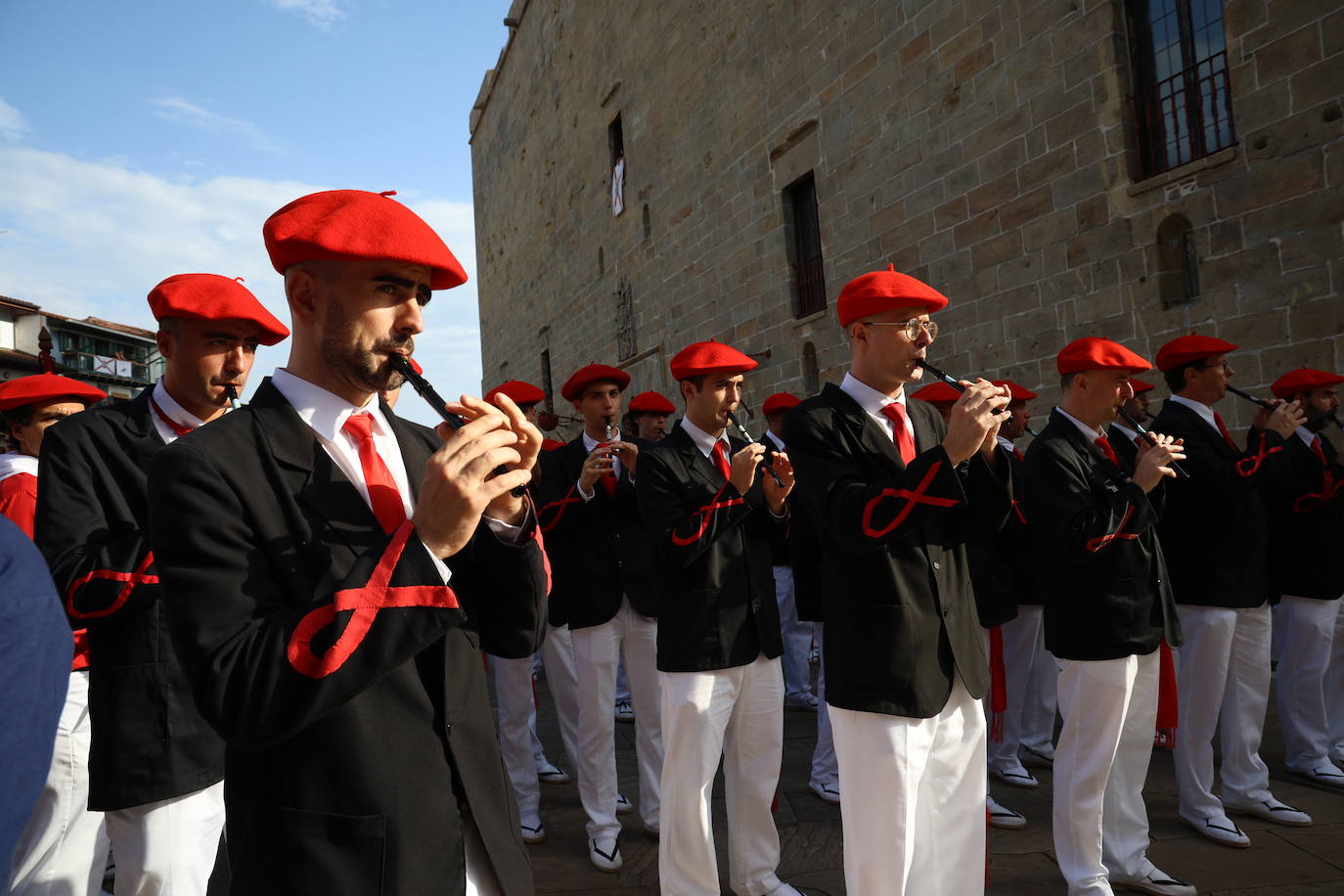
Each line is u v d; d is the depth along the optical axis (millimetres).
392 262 1525
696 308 16359
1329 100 6340
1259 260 6836
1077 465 3520
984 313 9492
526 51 27406
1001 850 3992
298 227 1497
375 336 1543
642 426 5527
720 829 4387
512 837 1580
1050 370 8719
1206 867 3729
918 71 10305
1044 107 8672
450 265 1585
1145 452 3469
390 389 1633
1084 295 8320
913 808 2676
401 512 1590
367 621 1331
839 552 2770
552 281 25906
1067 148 8438
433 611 1364
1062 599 3422
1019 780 4824
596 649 4070
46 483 2523
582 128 22391
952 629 2730
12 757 757
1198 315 7309
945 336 10062
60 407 3457
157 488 1419
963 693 2803
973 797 2828
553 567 4219
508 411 1469
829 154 12078
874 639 2664
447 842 1480
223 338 2682
